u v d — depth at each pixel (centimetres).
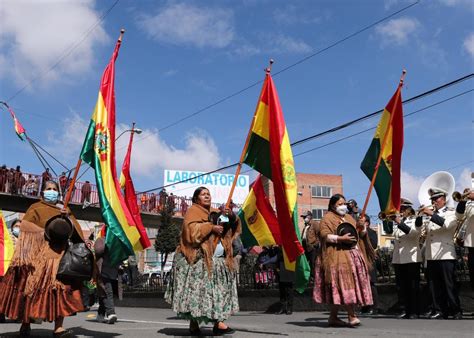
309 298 1147
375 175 803
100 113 630
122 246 604
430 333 592
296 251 638
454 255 795
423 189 922
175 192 4909
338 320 723
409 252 851
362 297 704
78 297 548
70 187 582
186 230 567
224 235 590
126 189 969
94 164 611
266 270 1255
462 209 761
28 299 526
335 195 735
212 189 5038
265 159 693
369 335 581
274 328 696
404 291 864
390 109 875
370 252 777
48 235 542
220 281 570
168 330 680
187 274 564
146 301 1628
